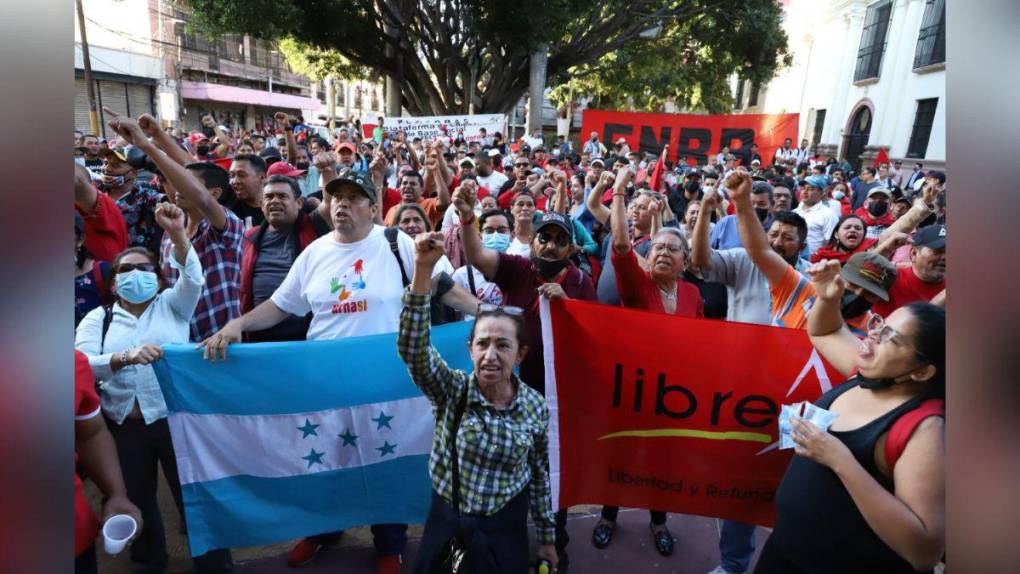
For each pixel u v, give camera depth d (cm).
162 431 269
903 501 152
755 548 305
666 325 272
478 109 2397
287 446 269
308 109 4338
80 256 304
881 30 1856
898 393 168
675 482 278
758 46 2211
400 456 280
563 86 3366
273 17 1656
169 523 322
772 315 305
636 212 439
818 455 166
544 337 277
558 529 294
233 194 437
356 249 288
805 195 644
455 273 353
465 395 225
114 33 2586
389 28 2222
